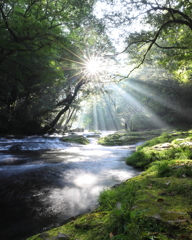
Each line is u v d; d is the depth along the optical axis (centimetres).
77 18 819
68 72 2191
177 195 284
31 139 1822
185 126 2422
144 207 239
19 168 748
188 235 166
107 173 668
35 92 2508
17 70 1408
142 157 827
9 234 269
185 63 1116
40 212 342
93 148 1620
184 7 784
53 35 1012
